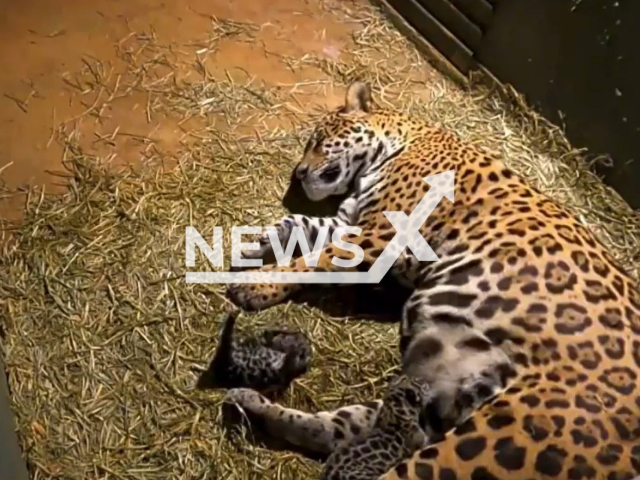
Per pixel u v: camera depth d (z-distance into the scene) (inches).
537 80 83.7
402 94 87.4
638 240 77.7
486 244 60.7
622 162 78.8
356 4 95.9
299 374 64.2
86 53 86.2
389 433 55.7
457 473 50.1
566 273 57.9
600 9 74.6
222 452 59.9
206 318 66.2
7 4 89.3
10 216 72.2
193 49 88.1
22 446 58.9
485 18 85.7
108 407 61.3
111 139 78.8
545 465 49.3
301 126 82.4
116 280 67.9
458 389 57.9
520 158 82.3
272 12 93.5
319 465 60.0
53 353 63.5
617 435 50.5
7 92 81.7
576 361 54.1
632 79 74.4
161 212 72.8
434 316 60.9
